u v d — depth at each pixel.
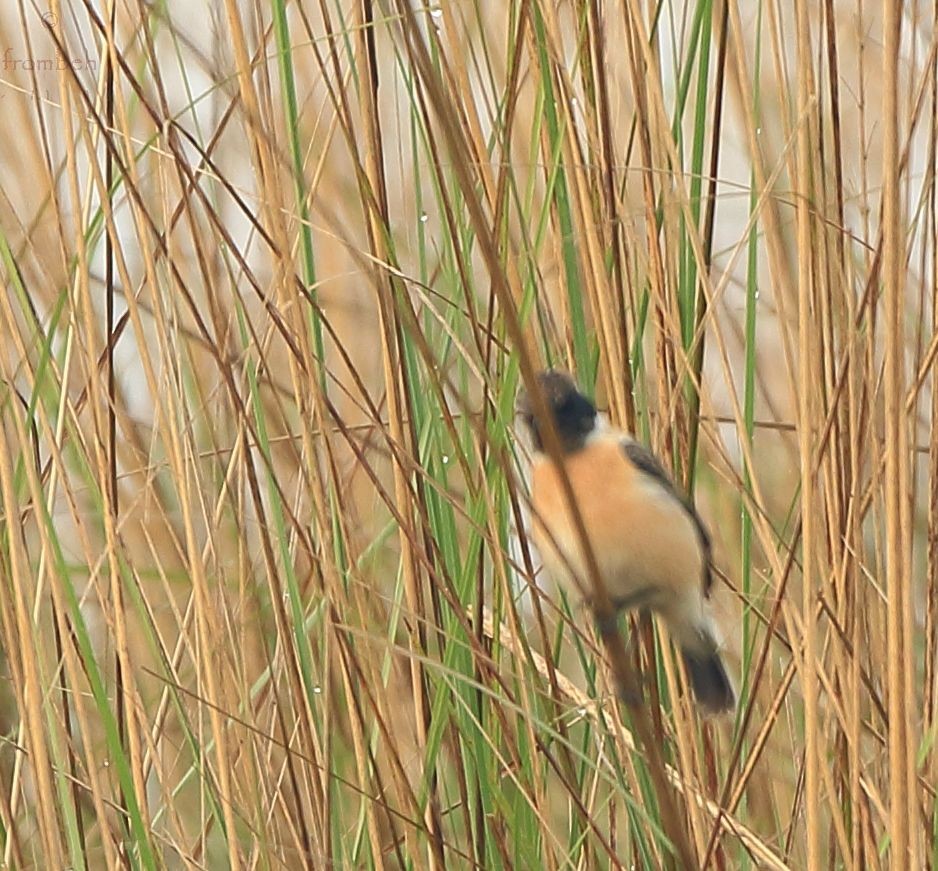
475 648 6.04
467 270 6.39
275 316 6.16
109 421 6.64
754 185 6.52
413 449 6.52
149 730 6.42
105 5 6.04
